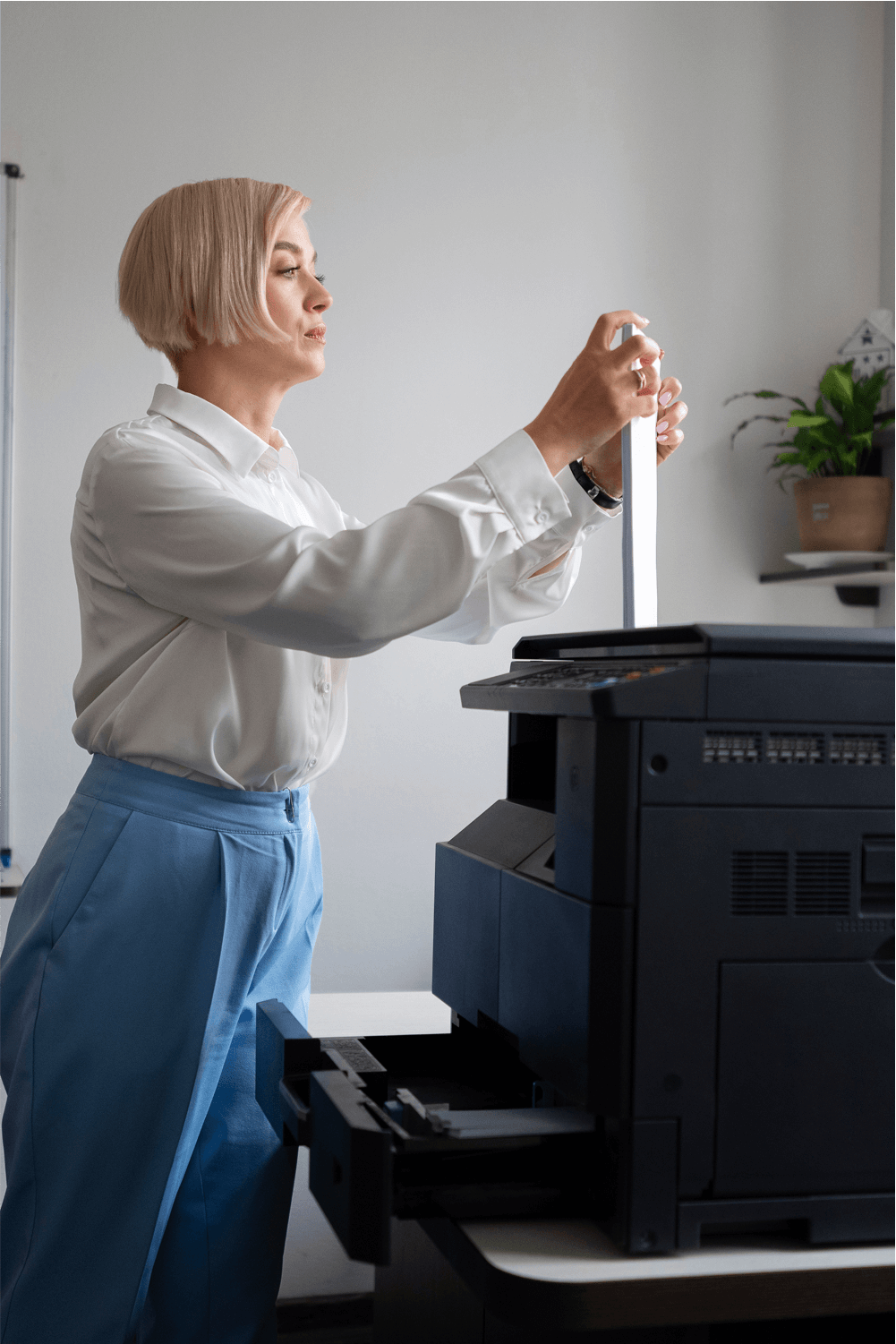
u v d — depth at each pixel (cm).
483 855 98
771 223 271
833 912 72
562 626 261
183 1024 102
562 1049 74
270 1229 110
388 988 253
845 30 274
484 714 258
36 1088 102
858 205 275
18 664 232
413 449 253
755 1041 70
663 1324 66
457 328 255
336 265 248
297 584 87
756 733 71
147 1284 100
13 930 111
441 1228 79
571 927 73
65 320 234
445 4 253
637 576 95
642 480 96
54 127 233
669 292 266
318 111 246
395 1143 72
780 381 272
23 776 232
